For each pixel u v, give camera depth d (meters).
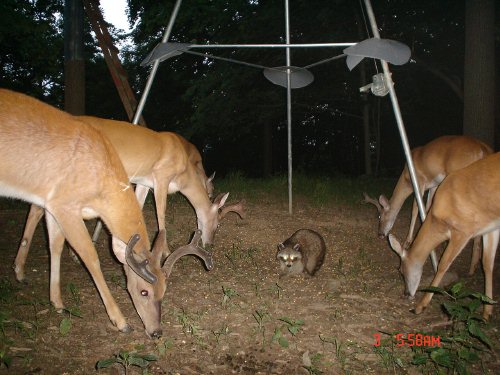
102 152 1.72
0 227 2.85
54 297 1.79
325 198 4.11
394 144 8.92
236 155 10.45
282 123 9.76
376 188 5.19
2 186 1.60
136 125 2.40
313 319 1.88
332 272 2.46
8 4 4.68
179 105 9.98
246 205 3.78
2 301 1.82
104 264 2.35
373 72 6.86
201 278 2.26
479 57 3.96
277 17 5.80
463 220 2.01
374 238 3.16
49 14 5.92
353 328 1.83
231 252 2.71
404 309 2.04
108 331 1.68
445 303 1.67
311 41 6.07
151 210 3.40
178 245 2.76
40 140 1.61
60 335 1.62
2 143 1.56
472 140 2.87
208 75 6.60
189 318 1.80
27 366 1.43
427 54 6.46
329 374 1.50
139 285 1.64
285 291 2.16
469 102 4.02
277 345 1.65
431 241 2.12
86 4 3.21
